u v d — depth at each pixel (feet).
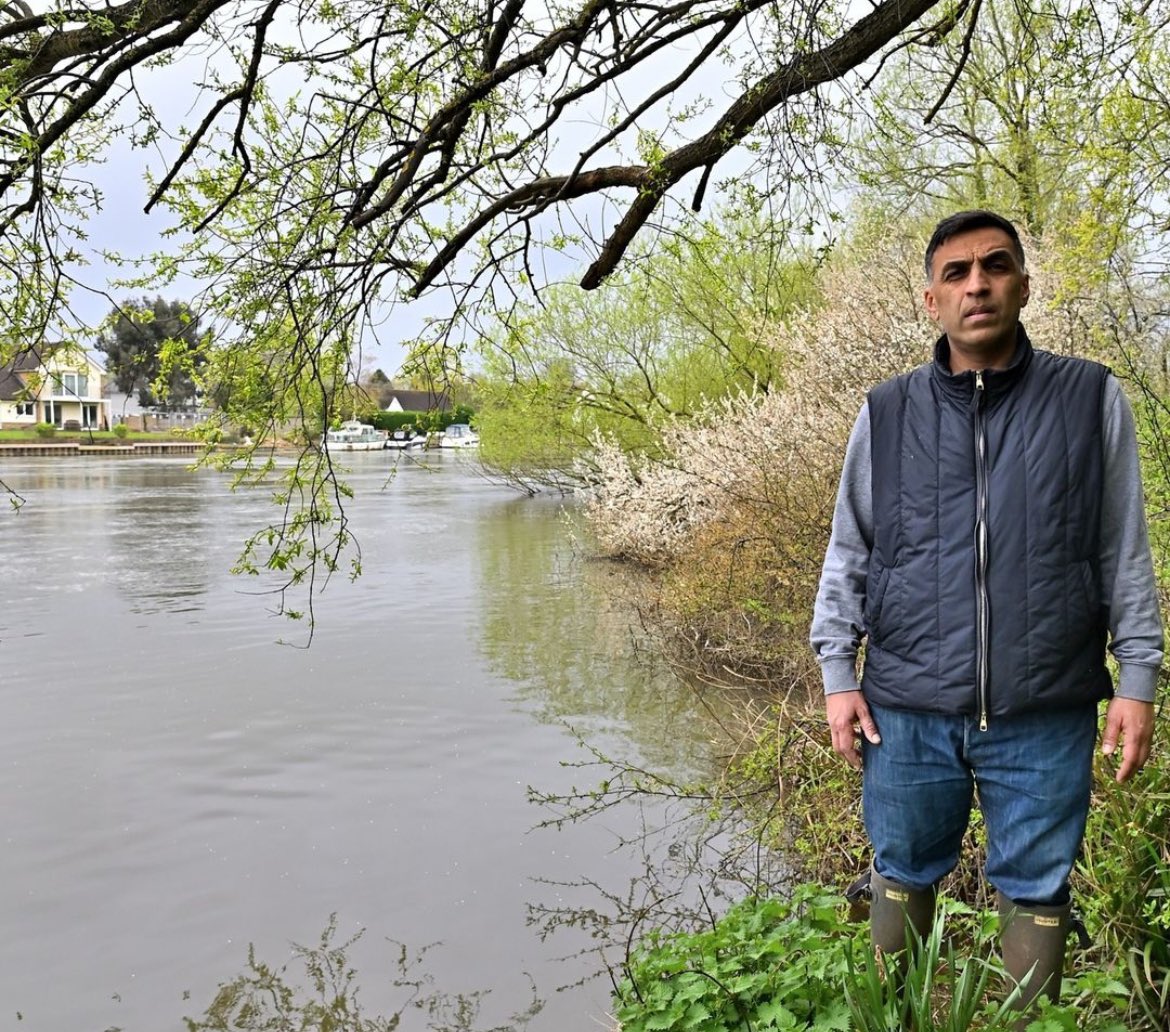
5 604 39.73
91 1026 12.26
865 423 8.13
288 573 46.96
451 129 11.55
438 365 12.62
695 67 11.43
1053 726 7.39
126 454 205.98
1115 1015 8.85
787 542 26.18
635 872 15.88
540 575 46.50
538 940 13.96
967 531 7.45
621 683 27.27
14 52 10.44
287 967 13.47
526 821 18.04
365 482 117.39
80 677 28.71
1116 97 15.48
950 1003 7.68
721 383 49.55
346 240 11.19
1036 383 7.45
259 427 11.27
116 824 18.29
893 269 31.71
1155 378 18.34
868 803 8.11
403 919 14.65
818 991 8.66
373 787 19.95
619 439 54.95
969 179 38.60
